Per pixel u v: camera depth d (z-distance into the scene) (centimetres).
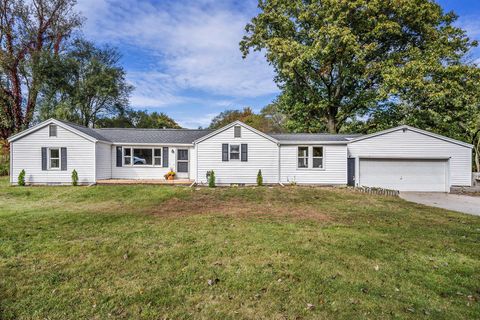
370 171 1612
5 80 2334
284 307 321
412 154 1598
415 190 1589
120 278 390
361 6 1895
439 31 2006
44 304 321
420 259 474
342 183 1588
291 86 2469
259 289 363
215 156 1589
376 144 1616
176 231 633
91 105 2898
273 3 2217
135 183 1554
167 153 1744
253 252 496
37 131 1539
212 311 313
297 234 615
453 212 912
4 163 2203
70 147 1545
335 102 2380
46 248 507
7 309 309
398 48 2161
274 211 892
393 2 1862
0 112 2322
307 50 1986
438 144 1587
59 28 2588
